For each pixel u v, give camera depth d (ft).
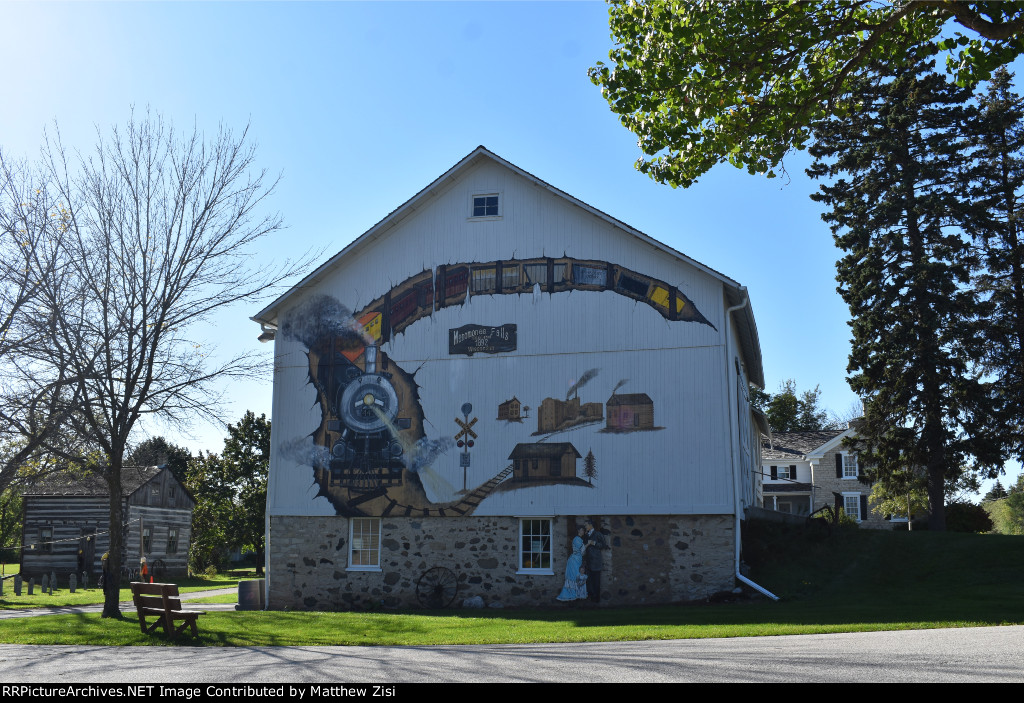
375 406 79.41
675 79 41.88
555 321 76.89
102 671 37.35
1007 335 114.01
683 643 42.78
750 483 94.17
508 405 76.48
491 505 75.25
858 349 114.62
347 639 50.37
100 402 64.54
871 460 113.09
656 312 74.74
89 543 127.44
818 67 44.04
